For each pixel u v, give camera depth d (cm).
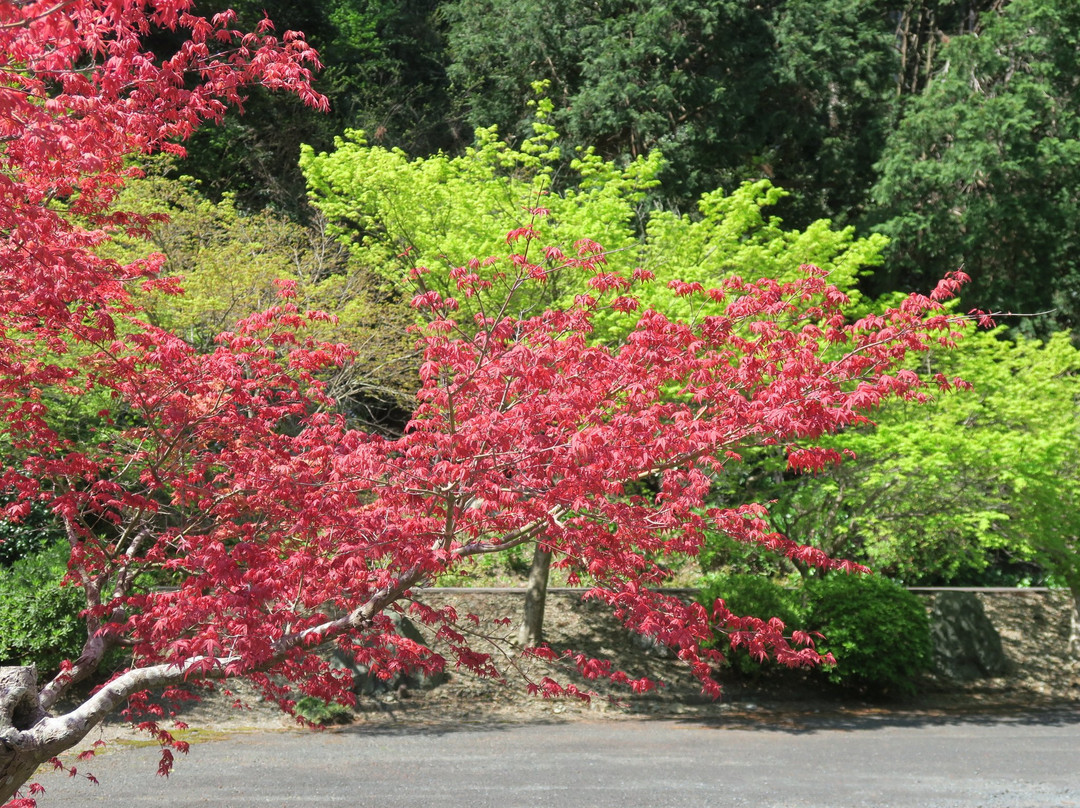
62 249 488
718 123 2083
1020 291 2072
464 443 499
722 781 902
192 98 502
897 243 2102
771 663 1403
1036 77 2134
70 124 442
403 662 542
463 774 910
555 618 1459
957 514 1359
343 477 510
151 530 597
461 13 2452
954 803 842
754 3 2180
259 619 453
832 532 1436
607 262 1165
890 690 1390
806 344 574
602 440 486
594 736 1107
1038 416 1336
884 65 2198
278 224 1568
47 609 1060
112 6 443
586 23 2228
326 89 2327
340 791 838
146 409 544
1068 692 1445
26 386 585
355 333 1368
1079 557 1424
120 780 864
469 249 1203
